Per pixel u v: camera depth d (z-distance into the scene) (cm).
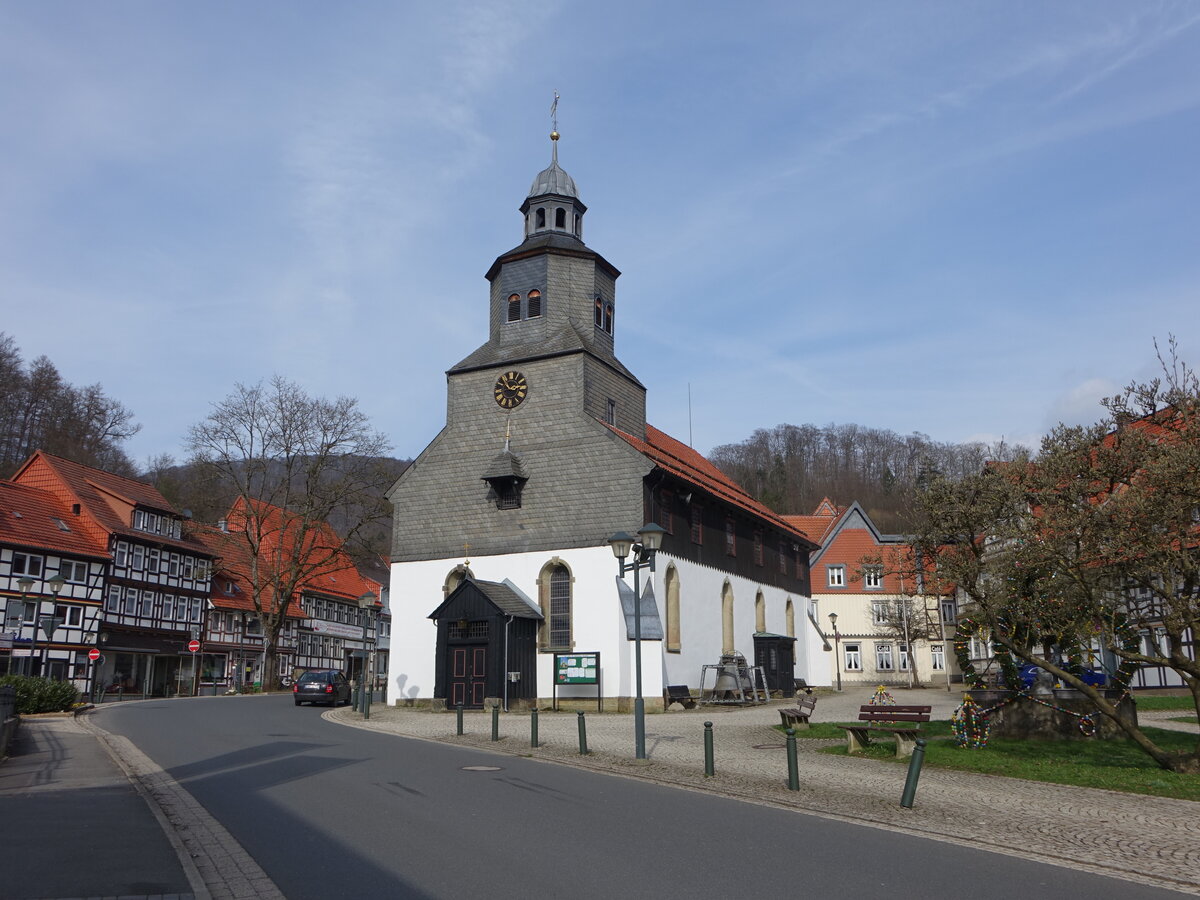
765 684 4028
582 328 3903
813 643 5088
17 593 4703
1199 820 1318
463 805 1277
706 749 1684
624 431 3959
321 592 7731
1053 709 2258
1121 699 2253
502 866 932
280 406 5581
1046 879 966
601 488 3494
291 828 1102
